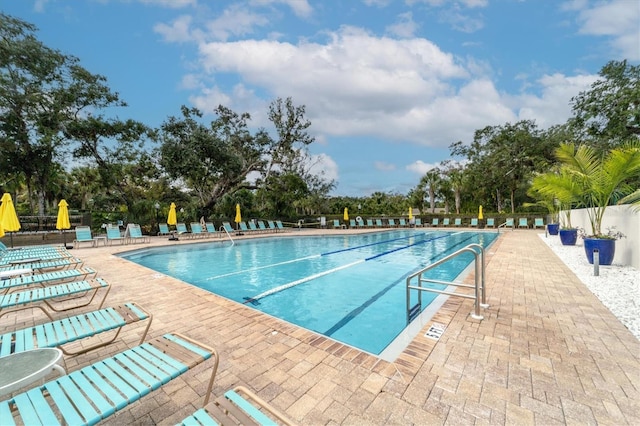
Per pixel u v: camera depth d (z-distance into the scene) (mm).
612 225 7961
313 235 17578
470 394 2203
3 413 1517
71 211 25219
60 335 2510
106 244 12742
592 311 3896
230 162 22375
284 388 2338
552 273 6215
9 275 4887
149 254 11211
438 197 34656
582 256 8383
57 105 16578
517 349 2869
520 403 2102
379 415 2010
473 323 3512
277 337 3281
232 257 10523
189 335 3363
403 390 2271
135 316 2959
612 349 2855
